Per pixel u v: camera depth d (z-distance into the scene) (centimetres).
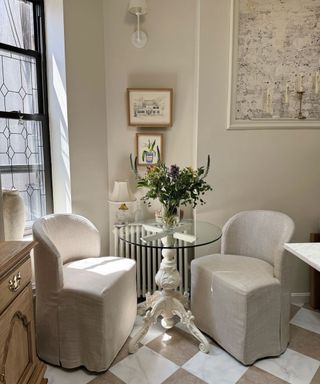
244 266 221
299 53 262
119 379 185
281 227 226
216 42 260
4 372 129
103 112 278
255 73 262
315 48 261
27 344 154
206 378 186
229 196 274
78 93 257
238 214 249
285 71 263
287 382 183
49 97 265
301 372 192
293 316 254
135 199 279
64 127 256
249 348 195
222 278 204
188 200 218
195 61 276
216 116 267
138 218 287
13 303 137
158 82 283
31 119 257
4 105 243
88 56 262
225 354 208
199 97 264
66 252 229
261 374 190
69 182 260
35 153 266
